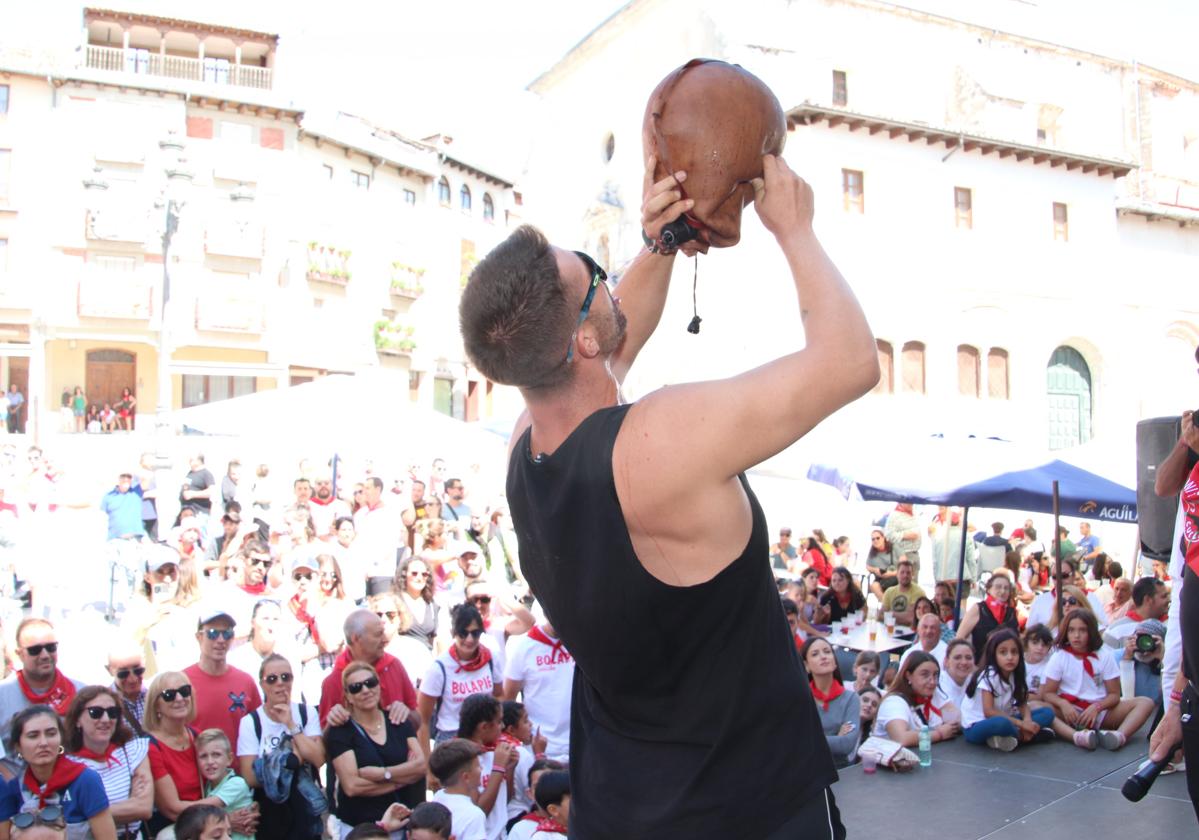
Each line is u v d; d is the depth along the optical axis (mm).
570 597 1441
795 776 1429
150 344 39438
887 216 26766
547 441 1525
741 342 26047
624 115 31969
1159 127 35344
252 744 5668
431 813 5035
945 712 6668
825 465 12320
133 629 7570
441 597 9469
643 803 1437
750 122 1488
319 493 12109
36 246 37531
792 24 28750
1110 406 29906
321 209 42062
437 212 48531
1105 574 13711
